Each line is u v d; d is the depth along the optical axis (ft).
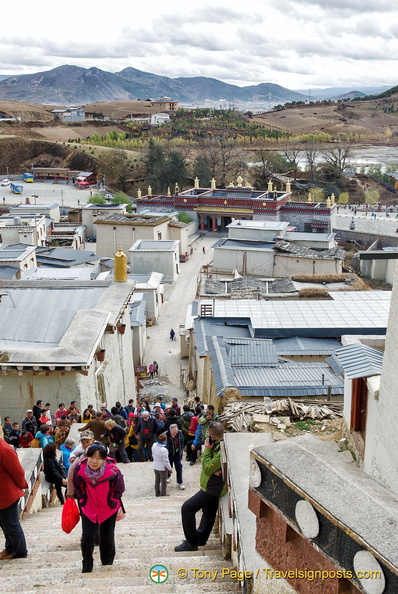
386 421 31.01
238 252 205.77
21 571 27.07
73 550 30.99
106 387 73.82
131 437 59.62
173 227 248.11
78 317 68.33
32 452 42.47
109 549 27.73
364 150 647.56
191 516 29.96
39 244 236.63
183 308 186.09
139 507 41.29
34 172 467.52
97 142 546.26
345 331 86.17
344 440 41.98
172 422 55.16
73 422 54.95
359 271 225.76
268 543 16.98
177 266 221.87
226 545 27.99
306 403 54.19
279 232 215.51
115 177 442.09
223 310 96.07
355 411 39.29
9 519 28.60
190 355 122.83
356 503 13.57
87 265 199.93
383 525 12.77
